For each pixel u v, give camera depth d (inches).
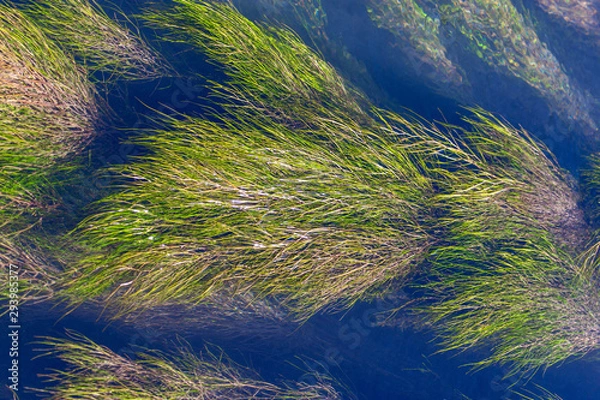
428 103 164.2
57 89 151.6
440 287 159.8
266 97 154.9
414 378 164.7
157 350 157.1
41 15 153.6
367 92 162.9
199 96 157.5
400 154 155.9
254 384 159.2
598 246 160.7
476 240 157.8
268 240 151.9
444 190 157.5
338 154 153.9
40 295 153.9
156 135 152.6
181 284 152.9
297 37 160.9
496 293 157.8
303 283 155.0
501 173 158.2
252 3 161.3
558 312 159.8
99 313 156.2
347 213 153.4
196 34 156.3
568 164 165.2
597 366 167.2
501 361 163.3
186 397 155.3
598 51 169.2
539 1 168.9
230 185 149.9
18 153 149.6
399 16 165.5
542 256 158.2
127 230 149.8
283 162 151.3
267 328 161.2
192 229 150.5
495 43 167.3
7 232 151.3
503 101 166.7
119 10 159.0
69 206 152.6
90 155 153.8
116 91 157.1
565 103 168.1
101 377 153.0
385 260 156.5
